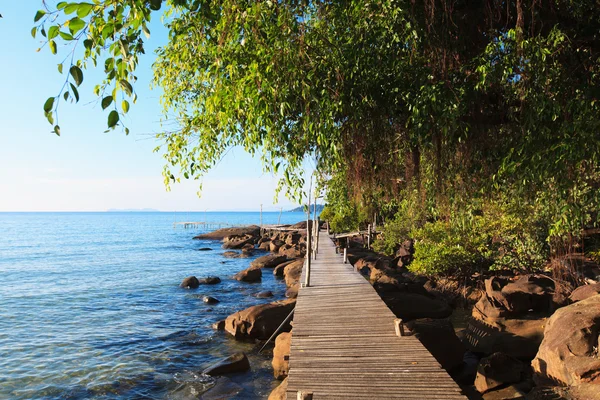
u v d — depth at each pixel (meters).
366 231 32.06
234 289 21.52
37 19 2.70
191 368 10.50
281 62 4.94
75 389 9.43
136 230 102.31
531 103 4.89
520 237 13.94
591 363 6.61
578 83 5.16
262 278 24.94
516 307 10.86
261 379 9.65
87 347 12.39
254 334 12.61
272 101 5.10
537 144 4.88
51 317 16.25
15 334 13.85
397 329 7.60
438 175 6.34
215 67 5.29
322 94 5.05
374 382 5.53
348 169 6.78
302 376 5.79
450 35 5.30
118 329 14.35
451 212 7.02
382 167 7.37
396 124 6.48
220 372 9.96
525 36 5.11
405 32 5.30
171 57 6.11
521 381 7.60
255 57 5.15
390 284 15.02
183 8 4.83
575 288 11.72
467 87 5.26
